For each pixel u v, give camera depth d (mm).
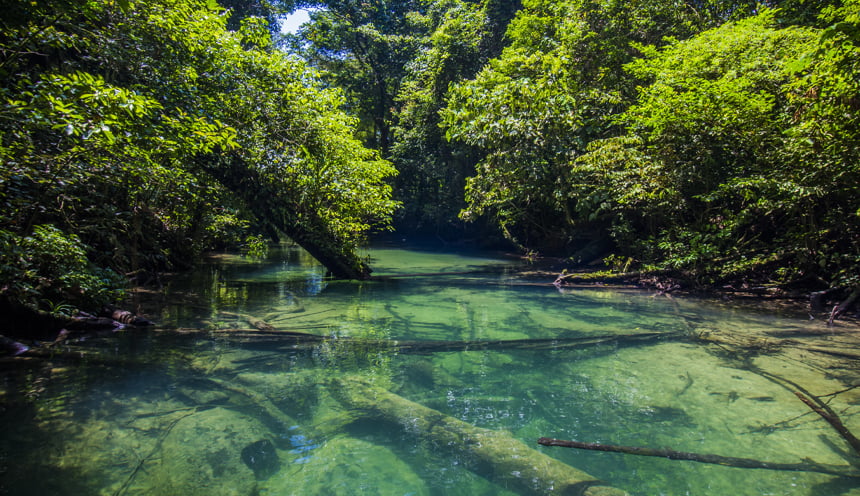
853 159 7160
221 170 9617
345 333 6102
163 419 3438
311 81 10641
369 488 2650
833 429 3406
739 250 9930
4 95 4438
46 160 5418
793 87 8133
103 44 6504
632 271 11211
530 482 2686
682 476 2801
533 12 17031
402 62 29000
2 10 4867
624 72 14039
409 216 29250
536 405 3850
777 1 12969
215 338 5645
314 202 10758
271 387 4125
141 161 6172
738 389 4195
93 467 2752
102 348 5129
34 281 5742
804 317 7348
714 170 9758
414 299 8805
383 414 3607
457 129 11781
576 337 5926
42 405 3617
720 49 9633
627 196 10531
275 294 9133
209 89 8469
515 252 20531
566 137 11641
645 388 4238
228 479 2693
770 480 2752
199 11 7785
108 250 8445
